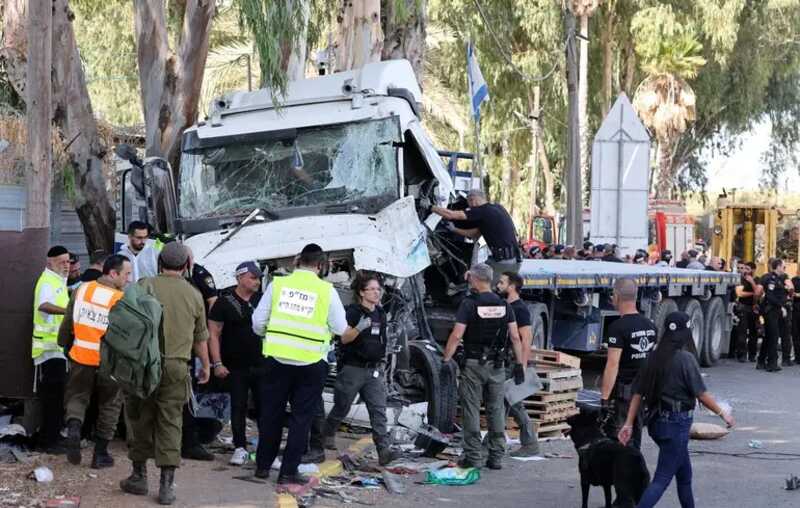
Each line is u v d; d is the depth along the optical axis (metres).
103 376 11.80
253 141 17.11
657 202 54.00
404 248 15.62
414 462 15.20
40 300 13.42
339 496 12.96
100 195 20.81
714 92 69.31
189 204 17.11
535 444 16.25
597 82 65.88
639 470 11.92
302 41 23.30
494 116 61.44
